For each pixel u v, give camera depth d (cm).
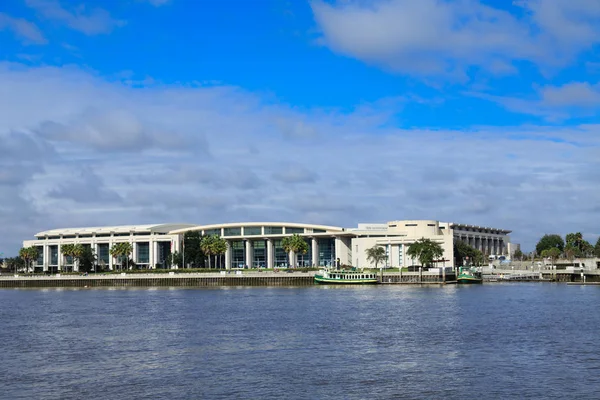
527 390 6875
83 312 15275
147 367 8069
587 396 6650
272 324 12031
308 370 7806
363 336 10400
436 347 9325
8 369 8069
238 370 7831
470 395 6706
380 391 6856
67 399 6675
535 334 10550
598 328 11262
